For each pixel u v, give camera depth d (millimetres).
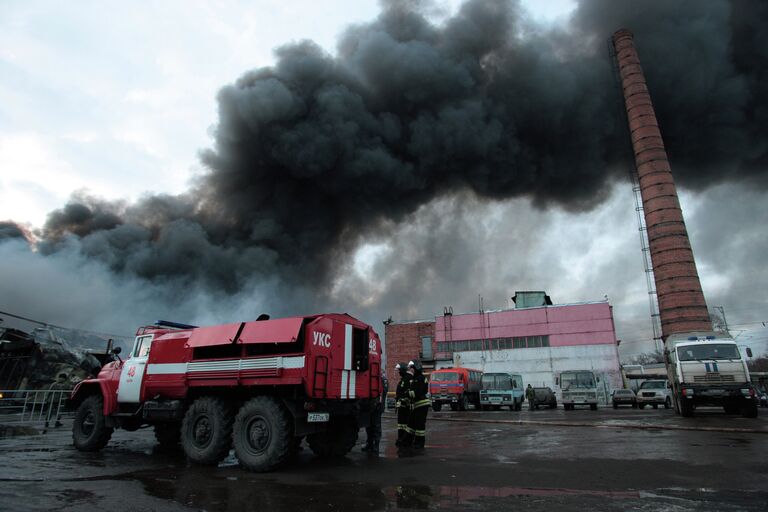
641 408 25656
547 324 40781
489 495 4375
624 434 9766
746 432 9688
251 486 5055
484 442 8906
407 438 8641
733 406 14906
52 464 6641
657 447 7523
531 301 45281
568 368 39094
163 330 8312
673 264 46688
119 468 6352
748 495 4211
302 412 6445
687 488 4516
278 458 5969
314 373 6508
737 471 5352
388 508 3984
